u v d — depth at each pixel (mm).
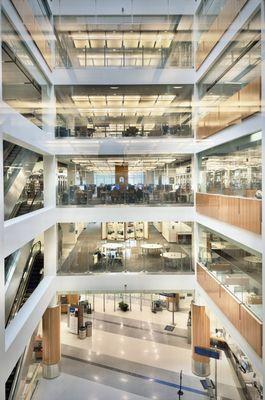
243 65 8789
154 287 13273
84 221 13281
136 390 11781
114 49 13508
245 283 8531
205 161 12578
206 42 11992
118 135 13648
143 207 13406
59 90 13688
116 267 13359
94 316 18703
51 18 13211
